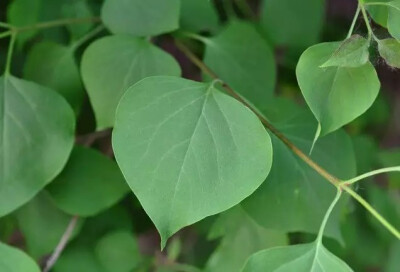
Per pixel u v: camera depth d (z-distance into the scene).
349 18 0.66
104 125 0.52
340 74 0.46
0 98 0.51
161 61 0.52
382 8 0.47
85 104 0.60
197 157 0.45
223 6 0.64
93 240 0.59
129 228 0.60
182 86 0.46
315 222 0.51
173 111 0.46
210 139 0.46
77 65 0.58
